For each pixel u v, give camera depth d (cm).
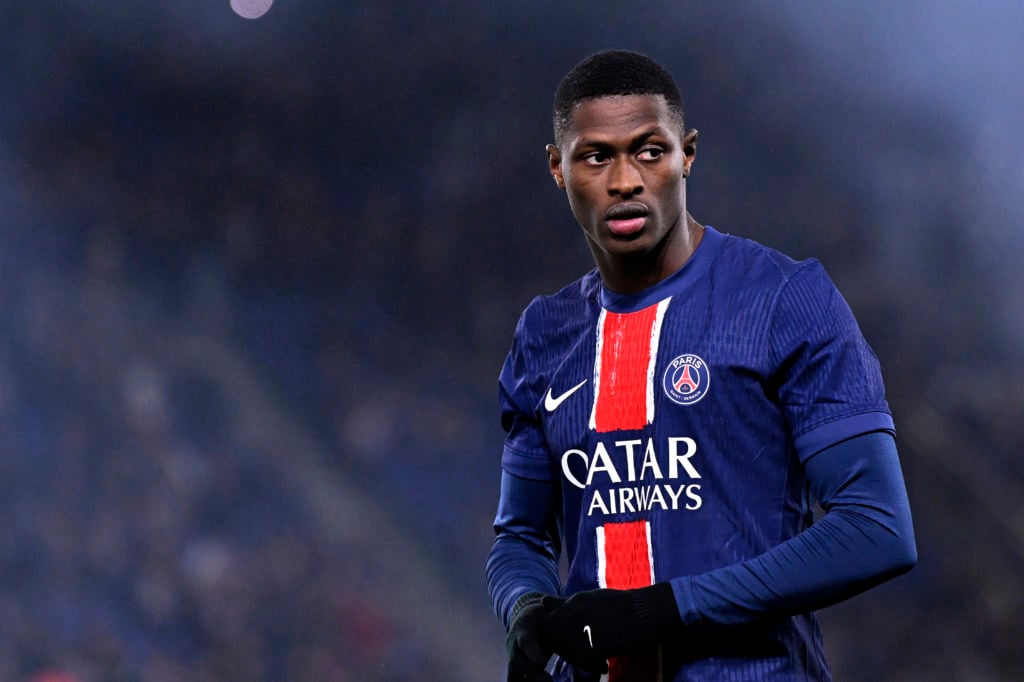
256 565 4172
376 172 5344
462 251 5238
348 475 4594
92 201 5069
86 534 4153
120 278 4909
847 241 4981
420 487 4606
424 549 4450
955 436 4200
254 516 4366
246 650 3956
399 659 4062
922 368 4584
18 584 4012
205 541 4241
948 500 4075
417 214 5294
